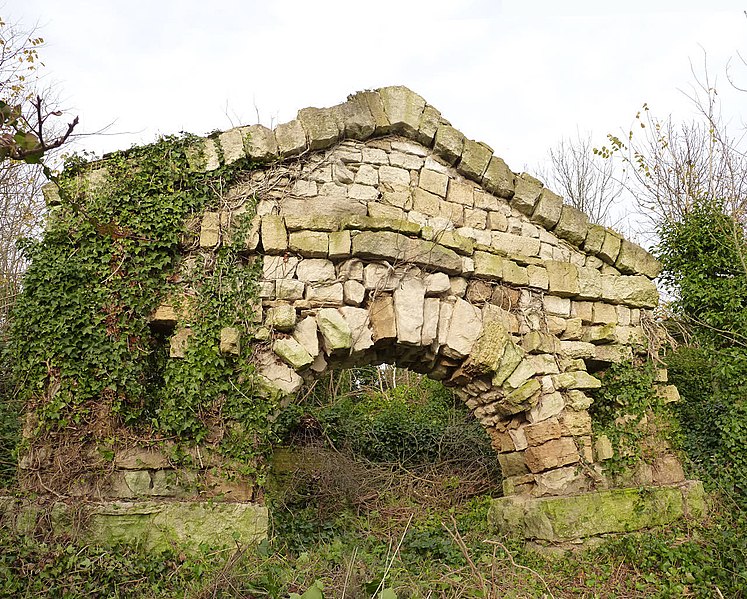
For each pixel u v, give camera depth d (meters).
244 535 6.09
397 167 7.88
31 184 13.59
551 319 8.15
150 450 6.26
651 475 8.05
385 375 19.41
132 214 6.74
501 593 5.67
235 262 6.89
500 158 8.29
